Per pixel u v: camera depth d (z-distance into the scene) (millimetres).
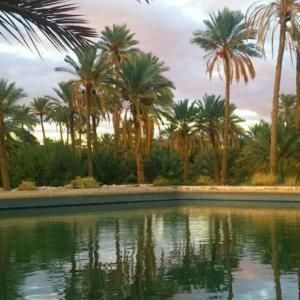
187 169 38250
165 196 25281
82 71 33094
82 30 3564
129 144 35500
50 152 33344
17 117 33781
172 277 7184
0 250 9984
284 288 6359
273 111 27797
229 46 32719
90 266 8148
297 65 30344
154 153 38875
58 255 9297
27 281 7027
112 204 23641
